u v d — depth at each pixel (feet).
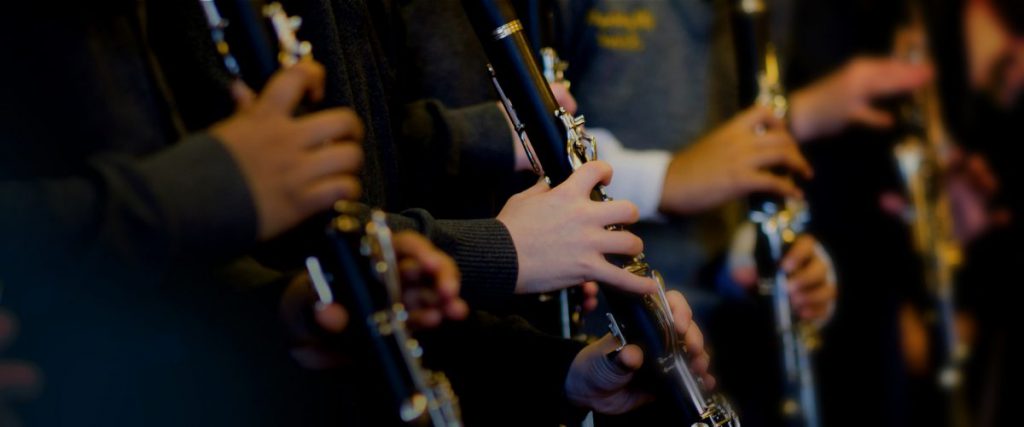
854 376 14.05
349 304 6.61
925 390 13.83
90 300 6.47
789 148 11.55
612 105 11.64
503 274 7.54
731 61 12.16
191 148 6.24
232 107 7.16
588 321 10.93
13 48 6.57
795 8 13.42
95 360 6.84
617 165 11.35
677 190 11.30
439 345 8.05
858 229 13.91
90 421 6.86
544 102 7.82
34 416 6.73
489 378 8.13
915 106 13.00
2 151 6.55
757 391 12.16
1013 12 14.10
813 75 13.57
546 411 8.10
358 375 7.45
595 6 11.54
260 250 7.66
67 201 6.07
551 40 9.85
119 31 6.79
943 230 13.08
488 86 10.04
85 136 6.61
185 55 7.25
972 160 14.35
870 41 13.60
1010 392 14.24
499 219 7.75
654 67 11.74
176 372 7.09
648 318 7.71
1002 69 14.16
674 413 7.98
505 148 9.45
